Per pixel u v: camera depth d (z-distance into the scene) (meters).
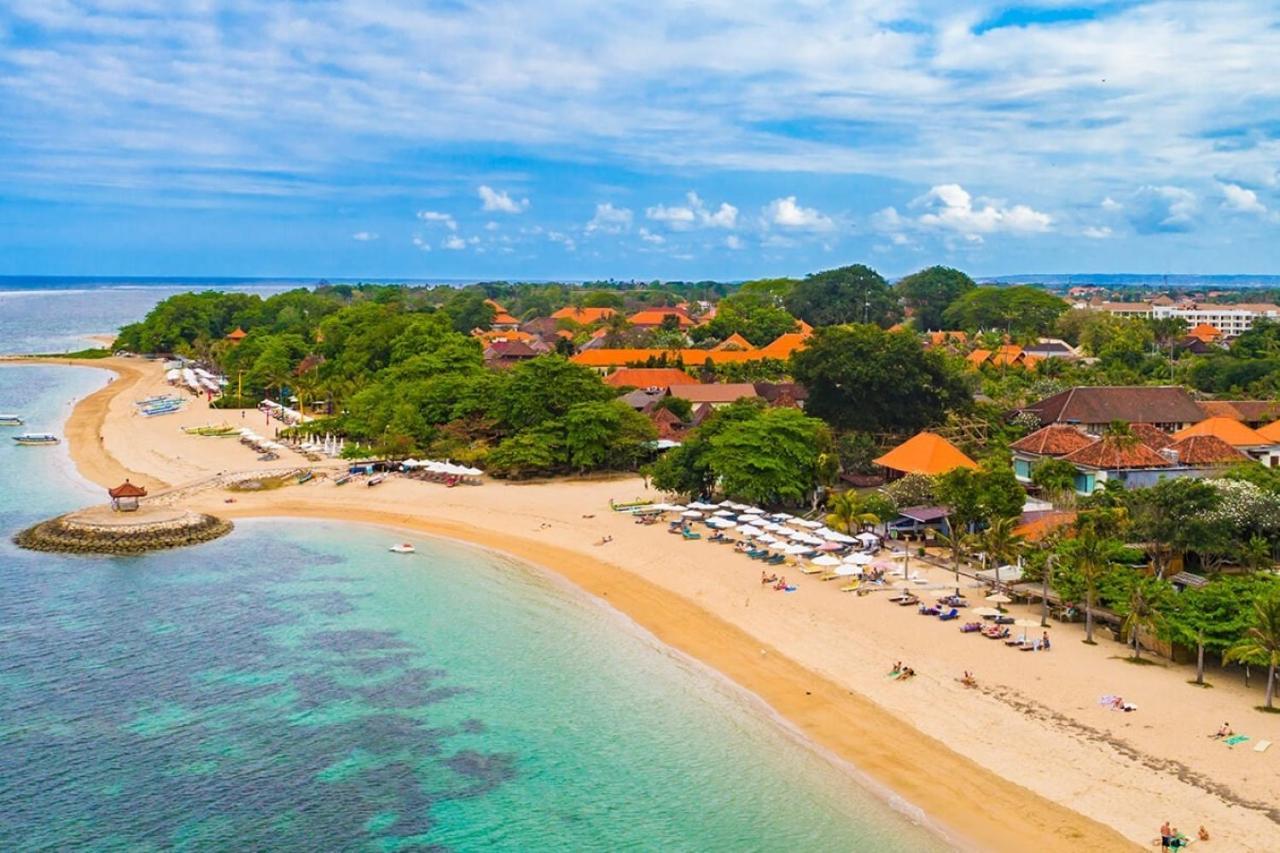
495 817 51.56
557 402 138.88
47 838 49.19
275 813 51.84
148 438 161.00
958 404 140.38
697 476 114.69
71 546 99.69
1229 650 60.50
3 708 63.09
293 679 68.31
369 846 48.97
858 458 119.12
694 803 52.28
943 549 93.00
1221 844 45.22
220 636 76.25
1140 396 134.88
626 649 73.50
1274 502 81.56
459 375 160.00
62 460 145.12
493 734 60.31
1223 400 156.38
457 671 69.75
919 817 49.78
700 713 62.66
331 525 111.50
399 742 59.41
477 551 100.19
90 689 66.25
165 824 50.62
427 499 121.12
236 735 60.16
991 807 50.03
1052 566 76.50
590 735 60.06
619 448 133.75
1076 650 68.19
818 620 76.25
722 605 81.12
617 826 50.41
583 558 96.06
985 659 67.00
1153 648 67.75
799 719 60.94
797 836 48.97
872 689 64.06
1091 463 105.31
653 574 90.12
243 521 112.94
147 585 88.75
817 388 140.38
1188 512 80.19
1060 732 56.34
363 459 140.38
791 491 107.00
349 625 78.88
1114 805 49.12
